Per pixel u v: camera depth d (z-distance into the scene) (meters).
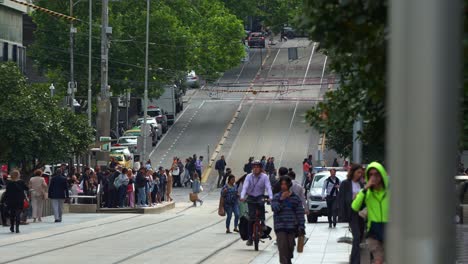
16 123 110.25
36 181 89.62
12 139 110.31
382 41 21.20
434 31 7.79
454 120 7.80
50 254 57.66
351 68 25.94
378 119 26.88
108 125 129.25
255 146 193.75
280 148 190.75
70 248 62.12
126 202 111.31
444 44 7.80
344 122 27.47
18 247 62.62
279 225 44.72
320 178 95.75
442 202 7.72
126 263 52.75
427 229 7.71
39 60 194.00
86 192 112.81
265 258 56.53
